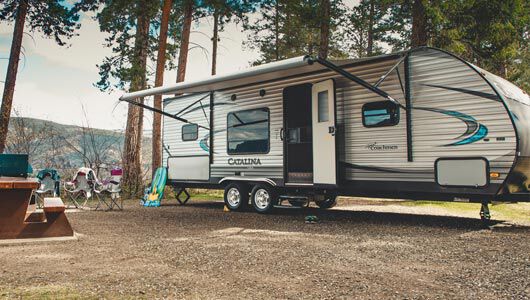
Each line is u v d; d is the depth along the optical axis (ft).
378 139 25.55
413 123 24.06
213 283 12.26
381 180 25.34
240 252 16.63
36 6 48.65
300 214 30.73
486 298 10.80
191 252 16.67
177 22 62.54
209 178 36.78
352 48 96.02
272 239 19.69
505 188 21.16
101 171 53.78
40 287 11.75
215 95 36.55
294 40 84.53
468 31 42.96
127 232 22.12
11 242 18.42
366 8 74.79
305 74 29.48
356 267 14.17
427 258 15.48
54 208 19.72
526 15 43.19
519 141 20.53
